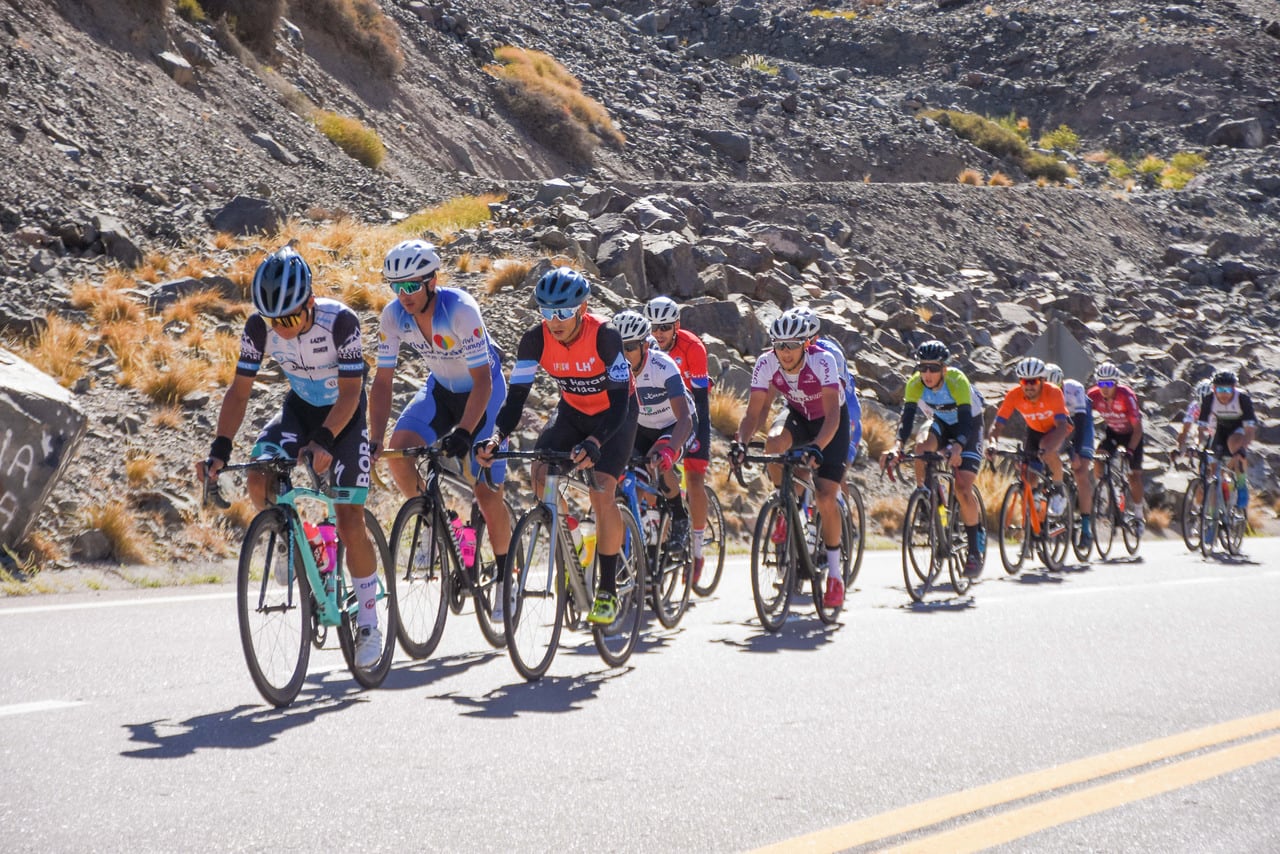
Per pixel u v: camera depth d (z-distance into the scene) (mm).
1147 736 6016
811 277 25297
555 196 25031
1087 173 62094
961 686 7180
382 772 5180
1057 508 14117
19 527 10484
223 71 28359
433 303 7703
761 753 5613
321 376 6957
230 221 20359
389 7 42031
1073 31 76750
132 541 11172
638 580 7996
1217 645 8703
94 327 15352
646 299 21266
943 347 11906
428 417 8320
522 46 49000
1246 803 4953
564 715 6285
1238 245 43562
